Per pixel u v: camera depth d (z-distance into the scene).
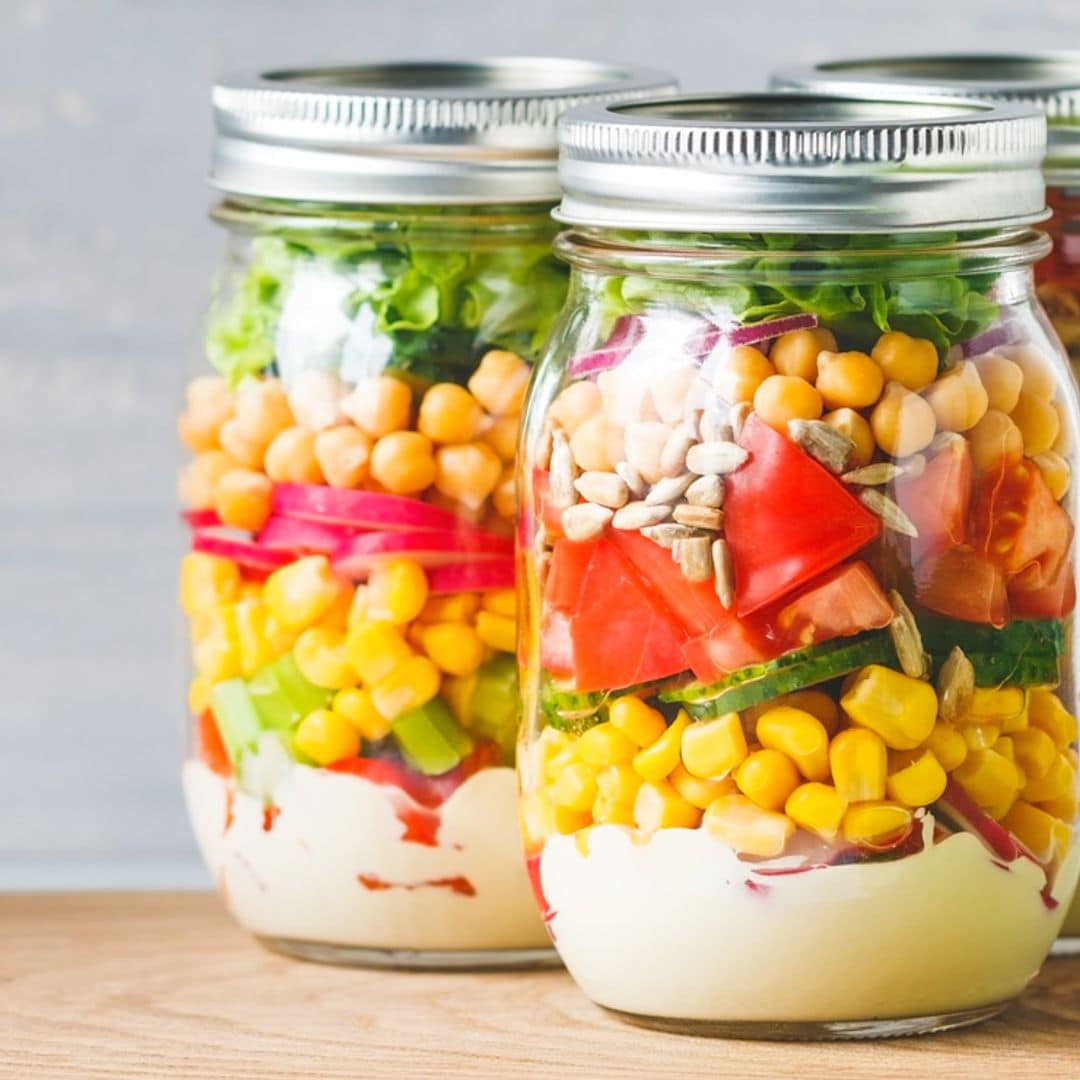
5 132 3.06
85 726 3.17
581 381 1.91
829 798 1.82
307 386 2.10
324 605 2.11
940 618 1.82
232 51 3.03
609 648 1.87
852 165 1.77
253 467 2.14
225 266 2.24
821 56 2.97
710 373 1.82
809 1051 1.93
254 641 2.15
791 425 1.79
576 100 2.09
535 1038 1.99
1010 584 1.86
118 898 2.53
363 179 2.06
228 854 2.24
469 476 2.08
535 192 2.07
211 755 2.24
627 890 1.91
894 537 1.81
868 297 1.81
